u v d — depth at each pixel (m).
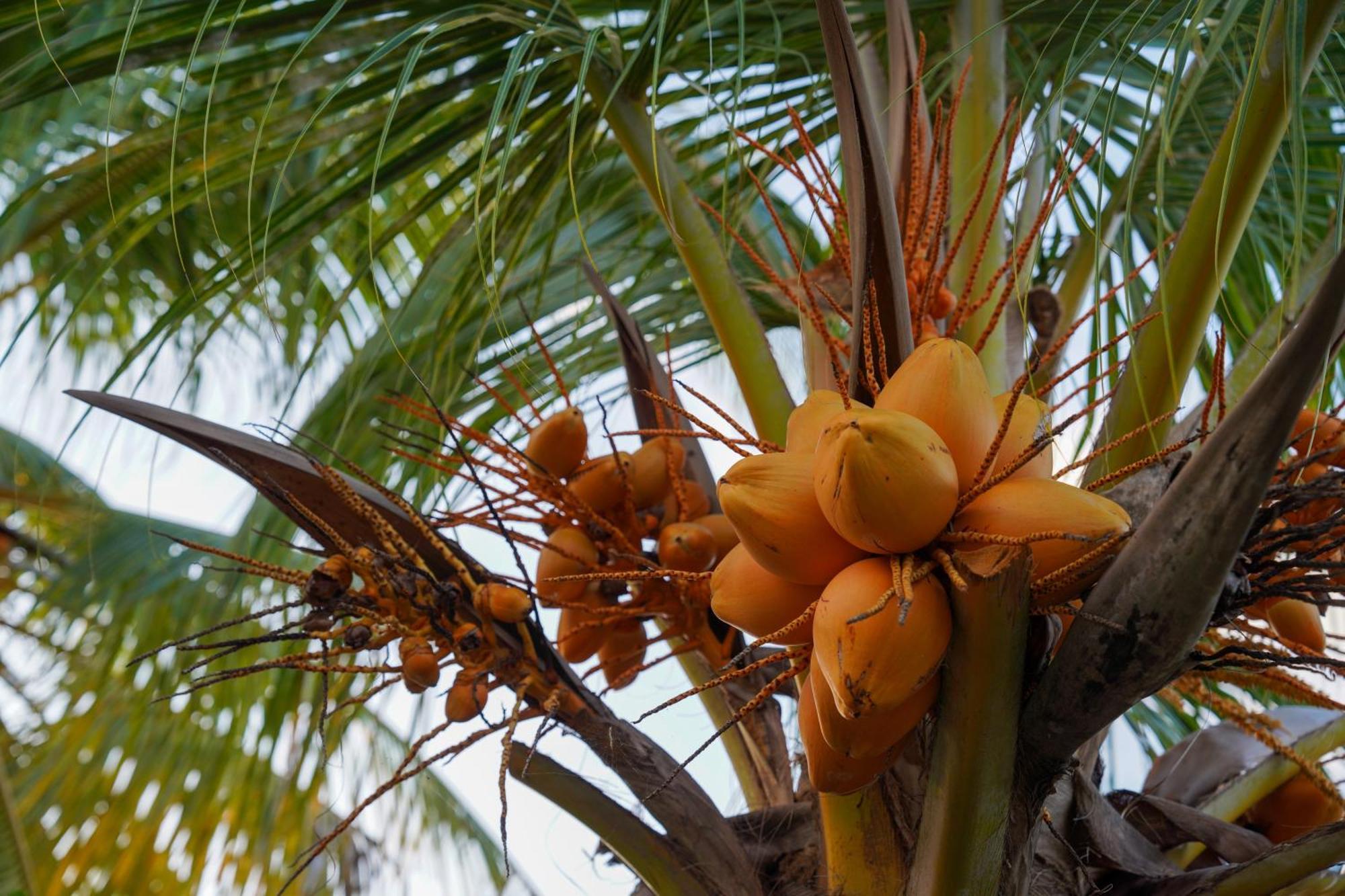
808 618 2.72
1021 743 2.79
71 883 6.01
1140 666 2.67
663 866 3.11
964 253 3.60
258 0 3.60
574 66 3.56
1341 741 3.49
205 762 6.20
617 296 4.21
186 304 3.57
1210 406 2.81
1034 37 4.01
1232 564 2.62
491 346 4.50
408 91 3.72
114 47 3.60
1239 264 4.29
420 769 2.96
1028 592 2.64
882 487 2.59
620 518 3.42
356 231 5.51
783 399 3.38
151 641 6.31
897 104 3.43
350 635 2.97
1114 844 3.14
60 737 6.34
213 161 3.71
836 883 3.04
